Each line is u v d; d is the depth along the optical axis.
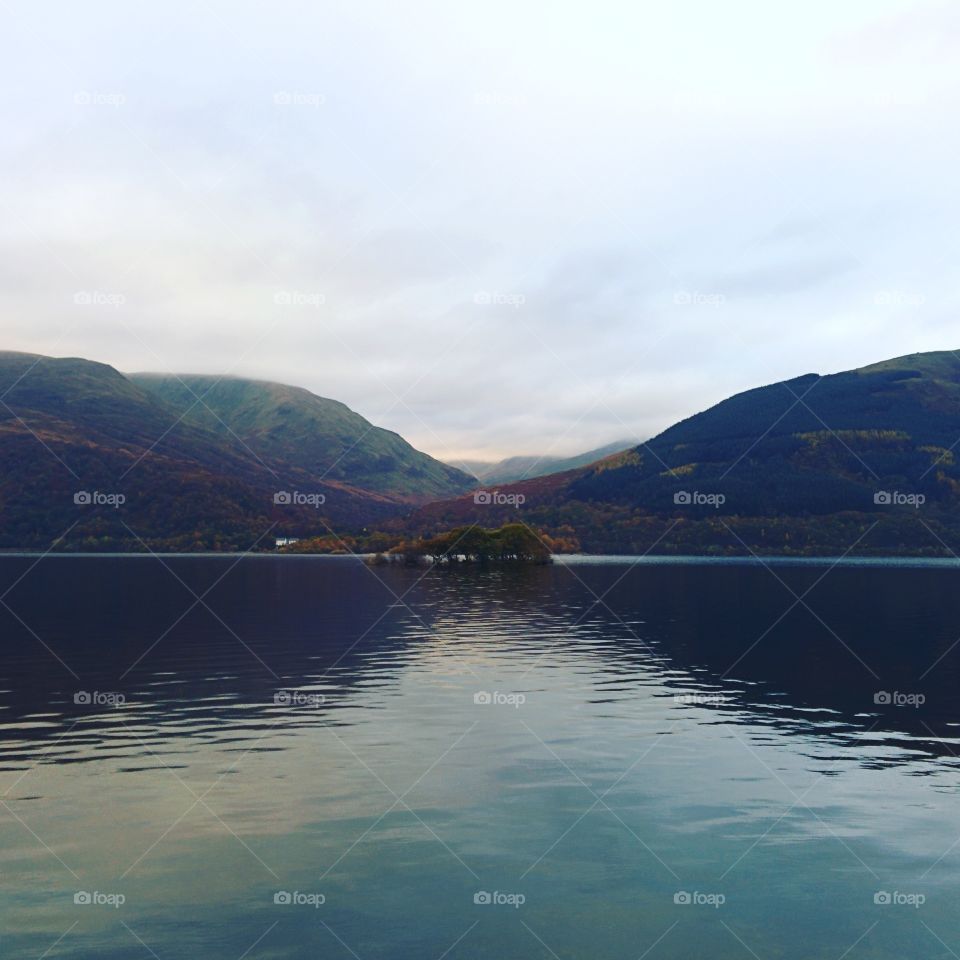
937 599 86.06
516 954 15.02
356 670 41.91
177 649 48.75
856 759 26.14
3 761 25.61
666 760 26.03
